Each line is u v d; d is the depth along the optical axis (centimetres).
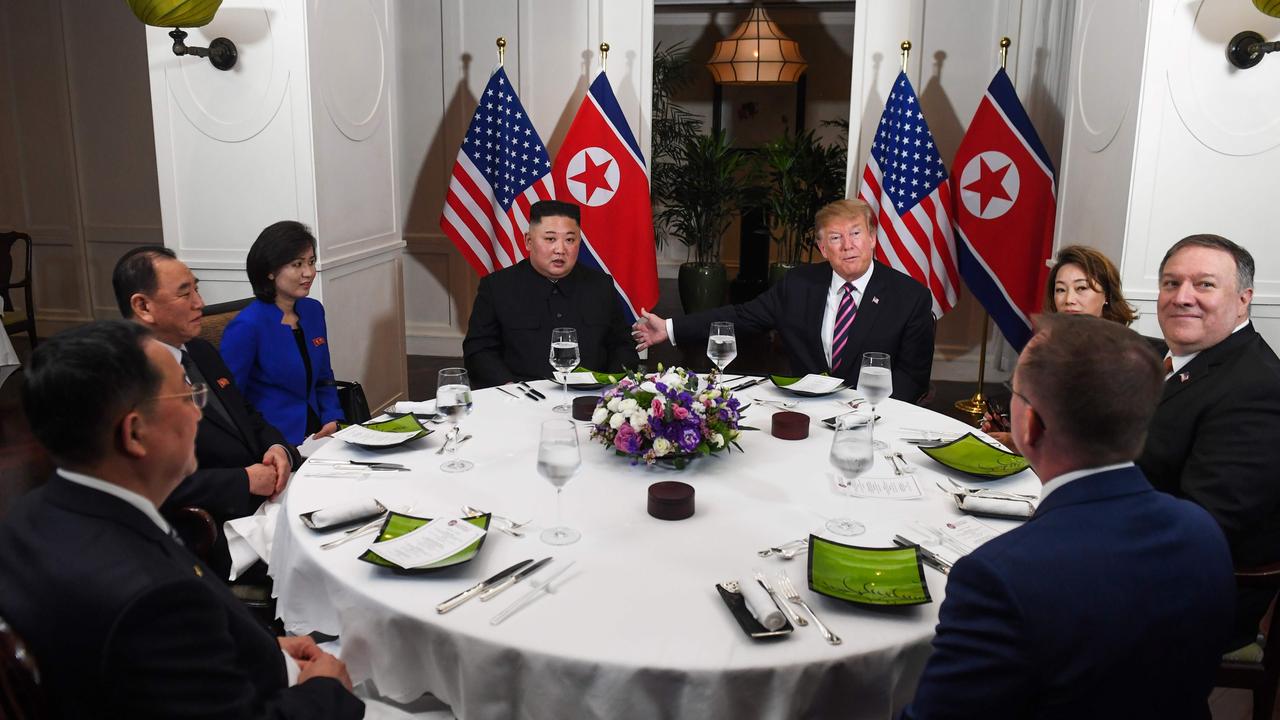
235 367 275
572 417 234
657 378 206
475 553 151
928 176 465
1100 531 105
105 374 105
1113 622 101
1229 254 199
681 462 195
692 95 932
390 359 471
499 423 229
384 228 457
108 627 99
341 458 204
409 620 138
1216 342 202
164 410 110
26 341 633
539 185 490
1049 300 274
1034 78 506
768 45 704
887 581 144
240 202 390
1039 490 185
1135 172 336
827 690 129
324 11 387
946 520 171
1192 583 105
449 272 591
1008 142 467
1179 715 107
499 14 540
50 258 636
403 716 154
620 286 507
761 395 257
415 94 562
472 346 339
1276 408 189
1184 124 329
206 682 103
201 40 379
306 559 158
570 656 127
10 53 606
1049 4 496
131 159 616
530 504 178
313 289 392
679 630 133
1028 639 100
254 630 123
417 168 574
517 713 133
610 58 532
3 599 102
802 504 178
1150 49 327
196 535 199
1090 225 386
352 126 417
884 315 311
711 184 661
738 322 330
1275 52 317
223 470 221
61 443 105
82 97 610
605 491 185
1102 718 103
